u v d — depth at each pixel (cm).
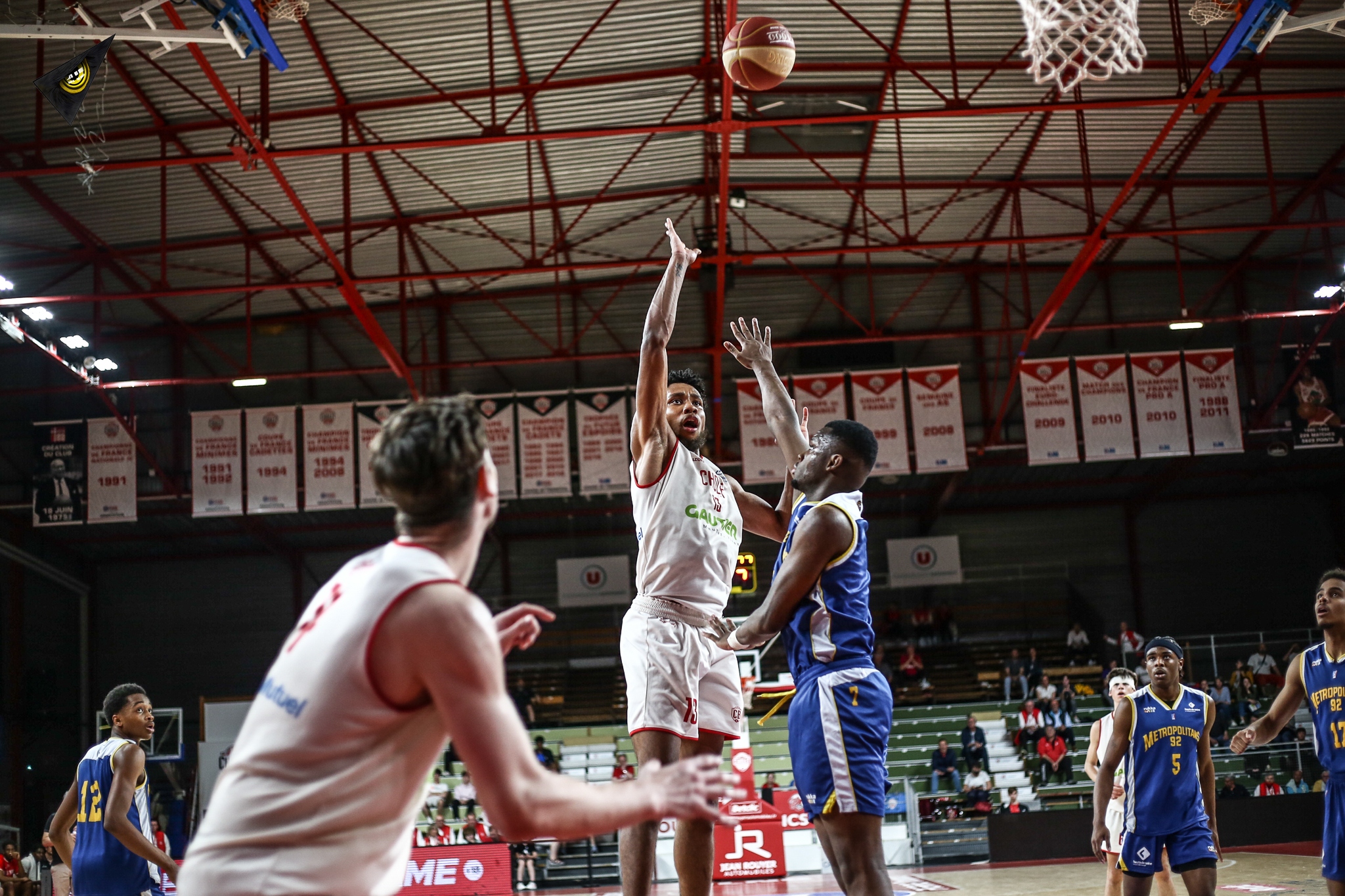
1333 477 2838
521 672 2686
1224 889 982
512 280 2478
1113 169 2108
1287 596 2862
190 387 2491
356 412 2148
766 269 2528
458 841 1822
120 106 1670
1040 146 2017
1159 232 1769
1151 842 575
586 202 2020
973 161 2083
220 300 2391
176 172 1867
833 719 365
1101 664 2591
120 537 2678
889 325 2564
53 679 2483
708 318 2536
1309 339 2511
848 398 2178
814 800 365
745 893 1305
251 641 2812
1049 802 2089
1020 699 2459
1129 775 584
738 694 446
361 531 2819
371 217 2114
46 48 1505
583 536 2878
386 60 1666
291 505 2122
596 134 1423
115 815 548
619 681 2658
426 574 189
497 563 2866
